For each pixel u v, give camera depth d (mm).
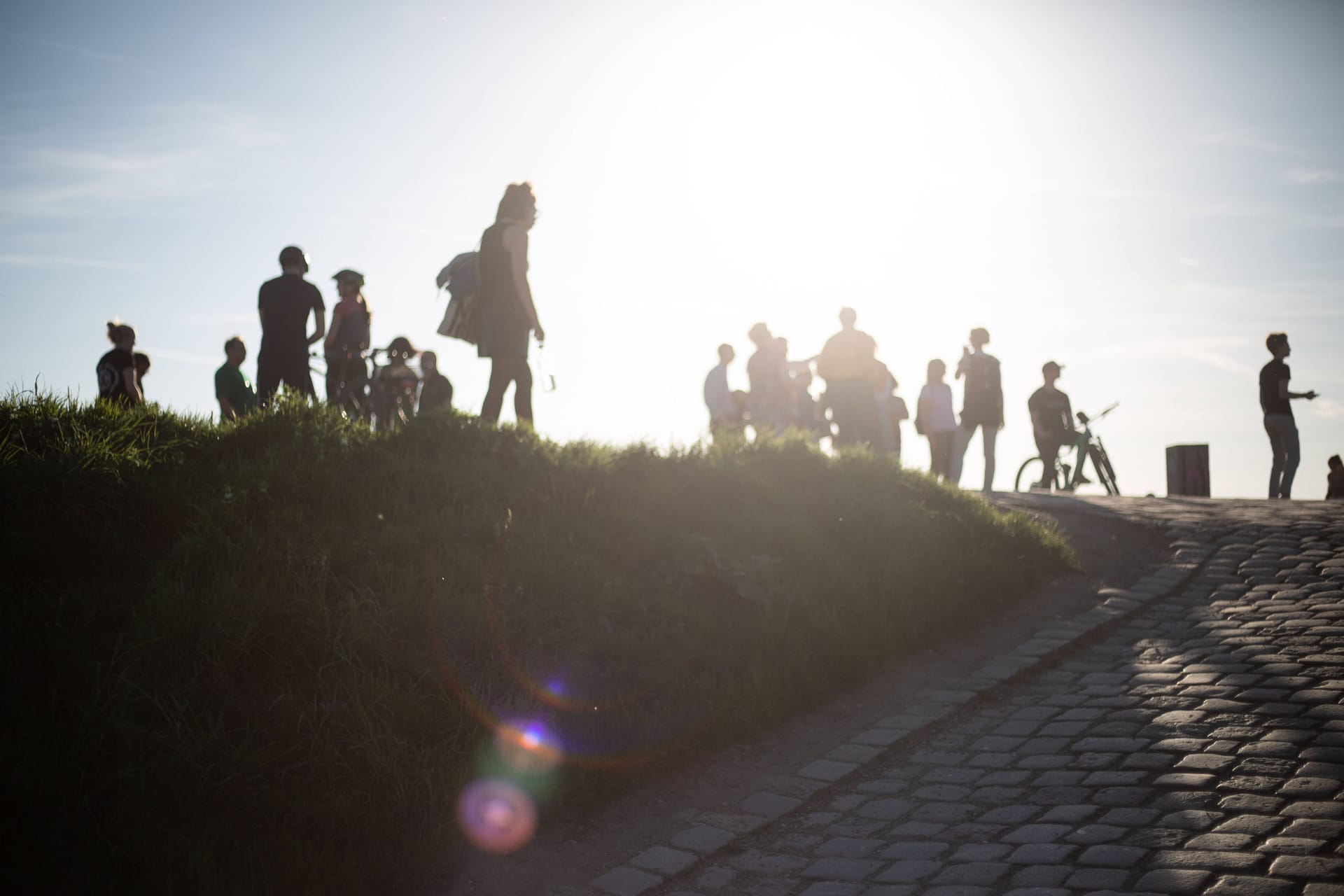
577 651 5598
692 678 5746
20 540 4934
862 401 11961
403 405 11508
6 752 3803
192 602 4777
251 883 3646
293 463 6469
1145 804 4406
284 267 9516
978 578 7953
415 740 4660
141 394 10000
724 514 7613
